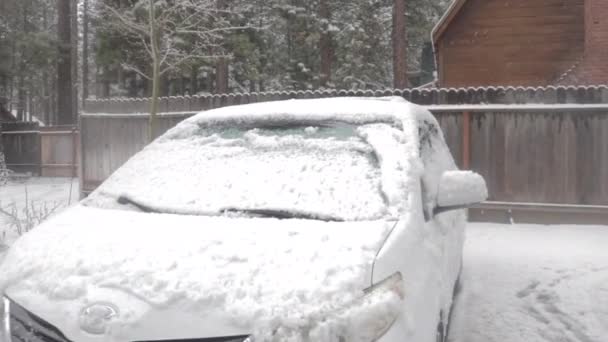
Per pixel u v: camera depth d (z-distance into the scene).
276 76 30.05
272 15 27.12
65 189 14.48
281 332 2.25
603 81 11.74
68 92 24.84
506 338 4.64
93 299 2.44
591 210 8.76
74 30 36.31
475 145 9.32
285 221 2.97
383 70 29.19
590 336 4.67
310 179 3.35
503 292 5.78
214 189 3.44
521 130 9.11
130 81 23.78
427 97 9.44
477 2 15.05
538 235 8.34
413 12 27.56
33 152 19.94
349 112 3.89
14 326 2.57
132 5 16.97
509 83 14.88
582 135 8.84
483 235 8.46
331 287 2.39
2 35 22.31
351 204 3.11
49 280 2.63
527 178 9.10
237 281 2.44
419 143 3.81
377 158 3.44
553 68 14.56
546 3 14.59
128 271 2.55
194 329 2.30
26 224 7.94
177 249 2.70
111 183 3.91
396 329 2.42
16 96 38.38
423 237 3.14
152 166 3.91
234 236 2.79
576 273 6.38
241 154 3.75
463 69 15.20
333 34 27.53
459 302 5.43
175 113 10.96
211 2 11.36
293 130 3.89
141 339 2.30
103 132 11.92
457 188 3.48
